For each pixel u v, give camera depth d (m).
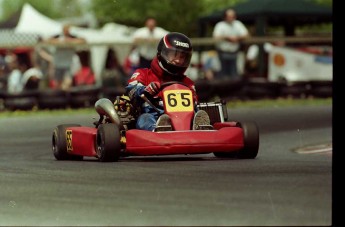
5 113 61.22
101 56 88.25
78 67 73.31
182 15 118.62
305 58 79.62
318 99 70.31
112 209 19.39
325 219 17.77
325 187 21.73
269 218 17.89
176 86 29.80
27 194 21.92
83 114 59.06
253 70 87.25
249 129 29.38
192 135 27.95
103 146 28.73
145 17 117.44
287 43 81.12
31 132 46.50
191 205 19.52
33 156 34.22
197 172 25.39
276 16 81.81
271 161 28.98
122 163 28.47
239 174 24.73
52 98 62.84
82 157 32.56
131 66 71.44
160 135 27.81
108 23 117.69
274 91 70.31
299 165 27.41
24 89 66.81
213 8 120.69
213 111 31.03
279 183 22.56
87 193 21.73
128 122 30.27
